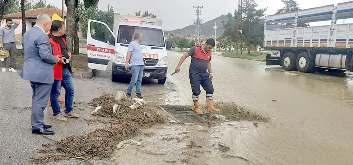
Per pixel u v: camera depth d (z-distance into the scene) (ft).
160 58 52.29
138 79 39.99
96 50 53.21
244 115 33.45
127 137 24.89
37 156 20.16
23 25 73.46
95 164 19.83
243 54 179.83
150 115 29.55
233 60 133.08
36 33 22.58
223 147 24.25
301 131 29.53
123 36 53.01
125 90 44.32
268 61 97.55
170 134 26.37
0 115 27.50
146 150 22.65
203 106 36.42
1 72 49.67
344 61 75.61
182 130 27.63
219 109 34.78
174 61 111.45
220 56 168.25
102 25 53.67
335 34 76.48
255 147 24.76
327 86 59.88
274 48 95.40
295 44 87.81
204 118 31.83
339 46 75.56
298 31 86.94
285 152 24.06
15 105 31.04
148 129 27.32
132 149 22.61
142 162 20.66
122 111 29.89
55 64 24.70
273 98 45.50
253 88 53.98
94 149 21.54
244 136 27.20
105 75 58.54
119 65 50.39
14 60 53.67
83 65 65.10
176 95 44.04
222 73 75.97
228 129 28.84
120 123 27.68
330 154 24.07
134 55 39.29
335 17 76.54
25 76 22.66
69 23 62.80
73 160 20.07
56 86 26.40
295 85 60.03
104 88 44.73
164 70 52.70
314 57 83.25
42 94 23.31
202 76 33.32
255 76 72.64
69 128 25.62
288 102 42.98
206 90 33.86
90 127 26.20
